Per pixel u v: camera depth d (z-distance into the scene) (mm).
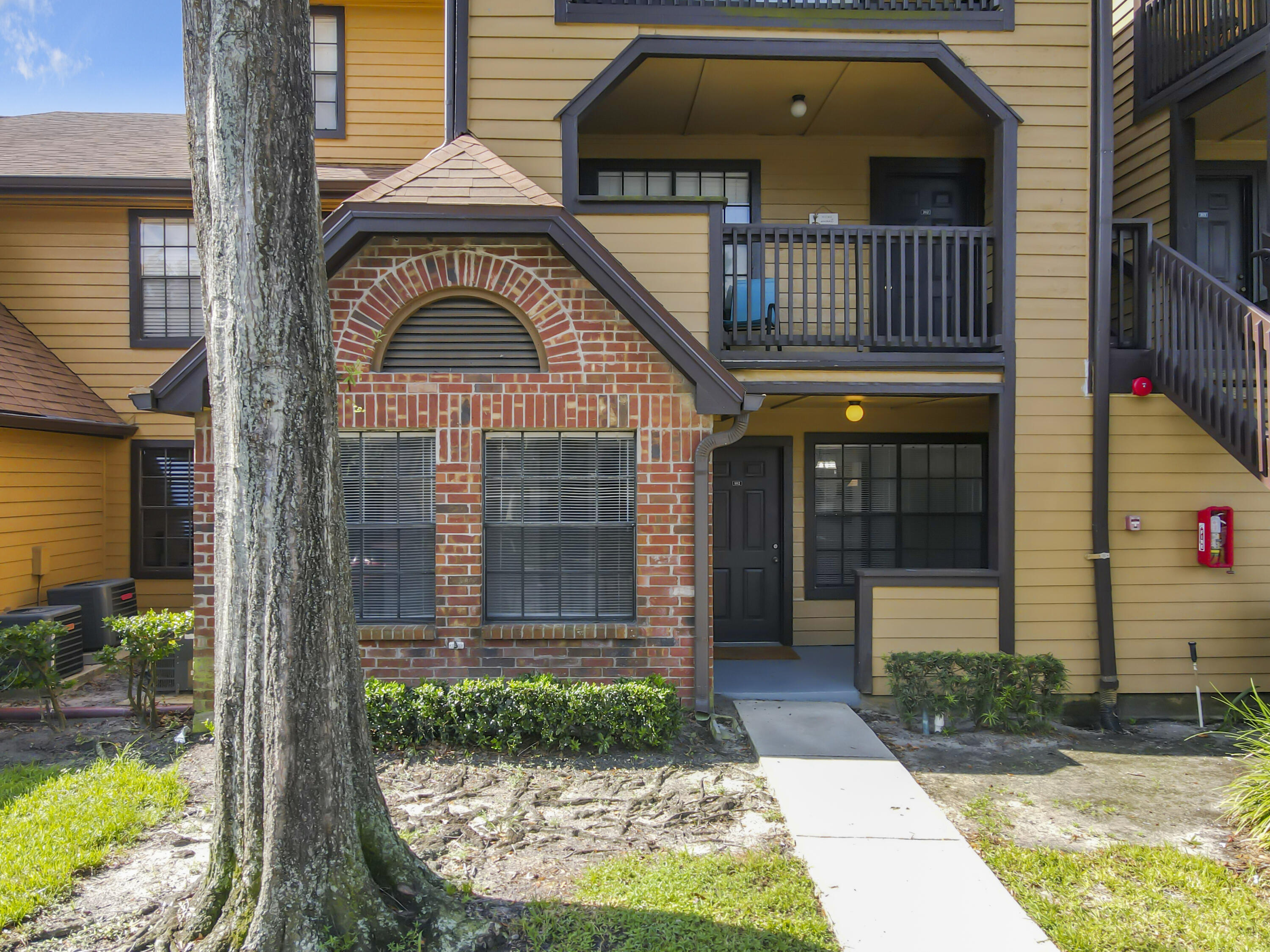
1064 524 7285
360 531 6574
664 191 9047
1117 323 8180
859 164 9070
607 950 3426
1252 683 7246
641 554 6508
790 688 7359
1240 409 6445
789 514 9133
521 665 6465
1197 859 4375
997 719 6613
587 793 5168
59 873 3932
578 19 7137
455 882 3992
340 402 6406
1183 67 7996
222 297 3295
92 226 9344
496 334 6582
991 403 7438
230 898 3275
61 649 7582
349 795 3408
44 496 8344
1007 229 7285
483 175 6371
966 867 4250
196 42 3377
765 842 4535
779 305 7762
